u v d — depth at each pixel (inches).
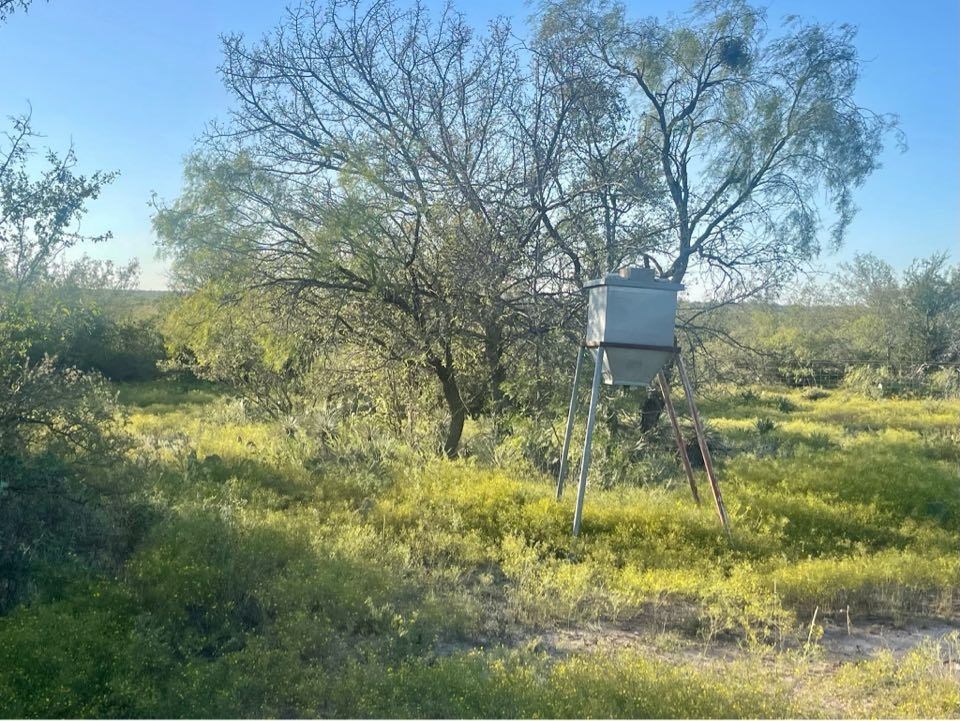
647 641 240.2
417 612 226.4
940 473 510.3
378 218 474.0
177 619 217.6
